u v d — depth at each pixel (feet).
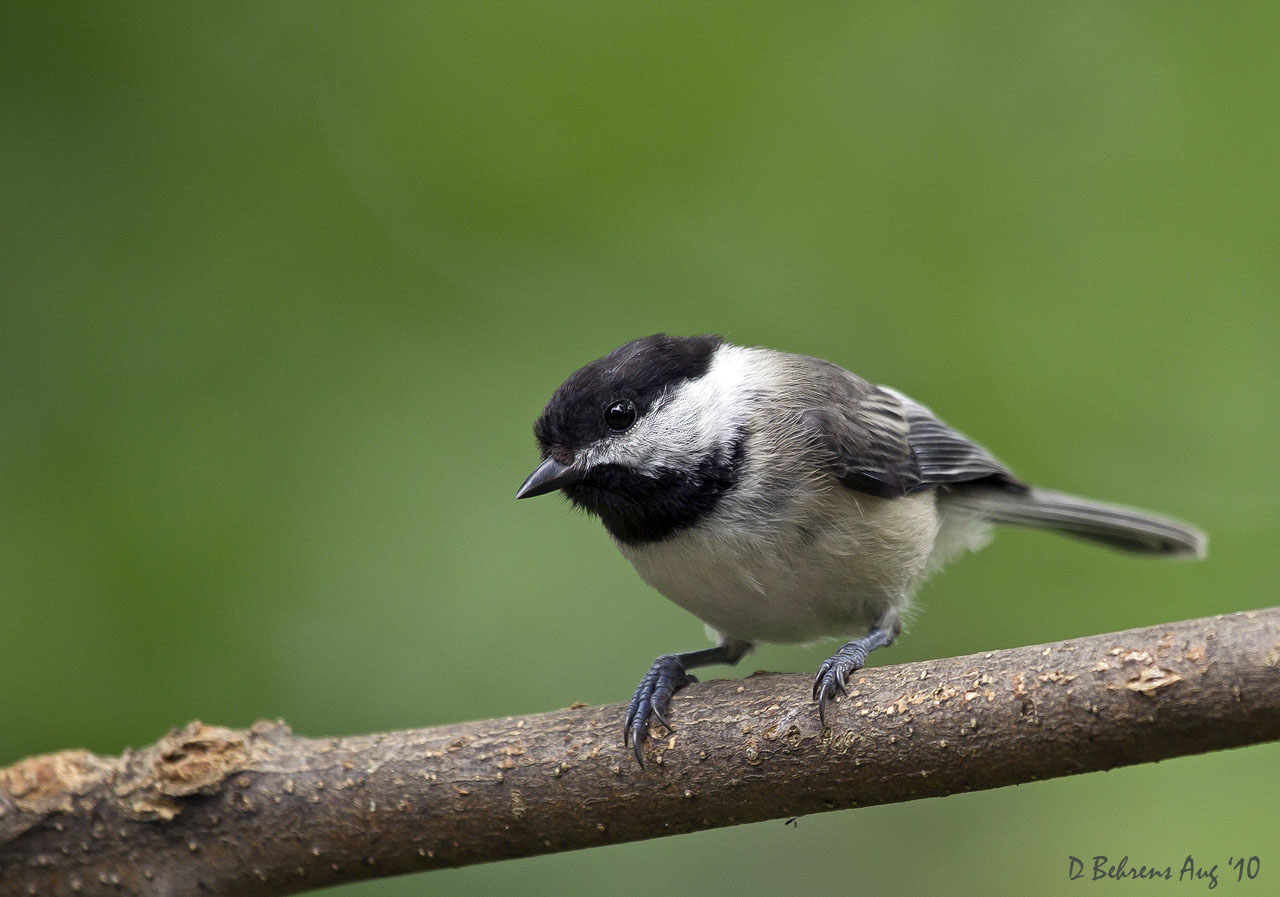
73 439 29.78
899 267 34.22
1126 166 33.68
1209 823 28.73
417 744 20.39
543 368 33.27
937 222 34.22
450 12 34.30
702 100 34.55
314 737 28.02
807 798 18.33
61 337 31.01
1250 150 32.86
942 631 34.01
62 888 20.67
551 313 33.96
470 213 34.37
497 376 33.01
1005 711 16.79
